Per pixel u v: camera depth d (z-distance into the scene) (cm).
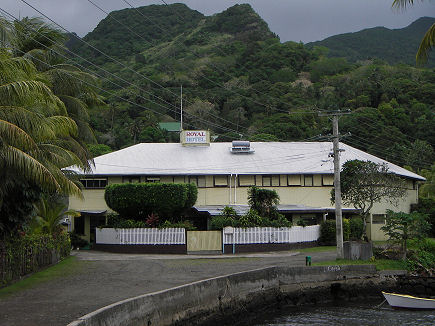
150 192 3384
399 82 8594
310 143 4956
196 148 4734
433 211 4628
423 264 3128
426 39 2000
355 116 7206
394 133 7150
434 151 7156
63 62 3133
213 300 2123
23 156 1661
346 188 3353
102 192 4216
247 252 3428
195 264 2739
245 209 3825
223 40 13388
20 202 2038
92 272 2384
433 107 8050
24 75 1841
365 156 4775
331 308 2625
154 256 3164
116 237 3412
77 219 4166
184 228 3378
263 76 10075
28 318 1391
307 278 2742
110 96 9562
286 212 4012
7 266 1956
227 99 9412
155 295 1727
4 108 1730
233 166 4403
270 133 7112
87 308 1529
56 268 2505
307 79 10150
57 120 2066
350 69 10675
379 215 4453
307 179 4403
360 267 2905
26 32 2827
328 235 3975
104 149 7400
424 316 2419
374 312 2517
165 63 11550
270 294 2550
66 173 3216
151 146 4725
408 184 4803
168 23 15312
